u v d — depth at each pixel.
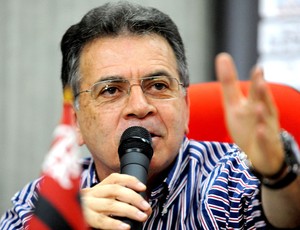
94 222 1.89
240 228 2.28
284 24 4.38
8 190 5.32
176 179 2.47
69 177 1.24
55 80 5.20
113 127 2.32
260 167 1.62
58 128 1.27
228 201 2.34
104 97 2.35
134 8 2.41
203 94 3.17
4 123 5.32
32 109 5.27
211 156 2.66
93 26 2.39
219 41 4.62
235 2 4.53
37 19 5.22
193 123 3.13
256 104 1.53
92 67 2.37
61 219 1.23
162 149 2.28
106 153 2.35
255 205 2.19
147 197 2.46
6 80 5.30
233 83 1.57
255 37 4.47
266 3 4.44
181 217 2.42
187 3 4.82
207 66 4.74
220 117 3.11
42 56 5.22
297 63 4.35
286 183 1.66
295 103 2.97
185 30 4.80
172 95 2.34
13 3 5.27
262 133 1.53
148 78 2.31
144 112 2.26
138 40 2.36
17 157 5.31
